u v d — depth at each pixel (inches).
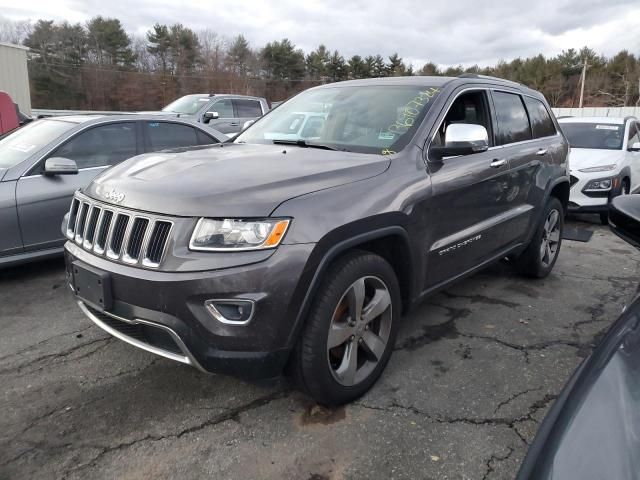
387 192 113.7
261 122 167.0
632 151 345.1
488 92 162.7
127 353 137.2
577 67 2699.3
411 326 157.0
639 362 57.5
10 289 184.9
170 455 98.3
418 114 135.3
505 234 165.5
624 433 48.9
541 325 159.6
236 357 94.4
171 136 239.8
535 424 109.1
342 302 107.9
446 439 103.6
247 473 93.8
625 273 215.8
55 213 192.2
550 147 192.9
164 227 96.2
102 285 100.2
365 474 93.7
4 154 203.8
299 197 99.3
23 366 130.5
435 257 131.6
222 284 91.1
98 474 93.4
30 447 100.3
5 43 662.5
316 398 108.4
